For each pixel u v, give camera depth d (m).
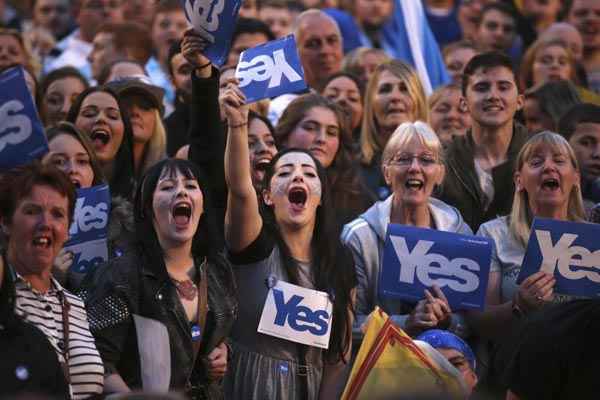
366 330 16.16
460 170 20.50
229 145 16.41
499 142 20.84
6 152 16.64
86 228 17.33
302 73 17.27
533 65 26.67
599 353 11.95
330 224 17.25
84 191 17.42
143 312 15.34
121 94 20.95
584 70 27.36
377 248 18.42
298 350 16.83
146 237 15.79
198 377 15.67
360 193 20.84
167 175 15.95
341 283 17.09
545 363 12.02
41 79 25.16
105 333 15.17
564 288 17.80
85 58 29.83
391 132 22.31
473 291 17.61
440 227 18.78
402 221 18.75
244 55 17.50
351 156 21.03
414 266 17.73
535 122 23.33
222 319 15.86
